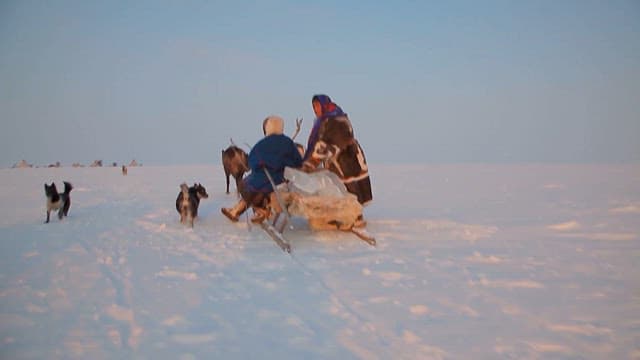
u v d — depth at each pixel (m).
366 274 5.98
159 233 8.55
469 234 8.32
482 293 5.27
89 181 20.97
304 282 5.68
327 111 8.03
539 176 23.58
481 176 23.89
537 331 4.30
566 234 8.34
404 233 8.40
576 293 5.25
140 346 4.07
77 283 5.71
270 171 7.93
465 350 3.95
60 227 9.21
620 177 22.39
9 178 23.38
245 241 7.83
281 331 4.34
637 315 4.62
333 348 4.00
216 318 4.65
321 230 8.31
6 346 4.08
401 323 4.49
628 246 7.41
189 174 25.95
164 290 5.46
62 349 4.03
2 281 5.78
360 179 8.33
